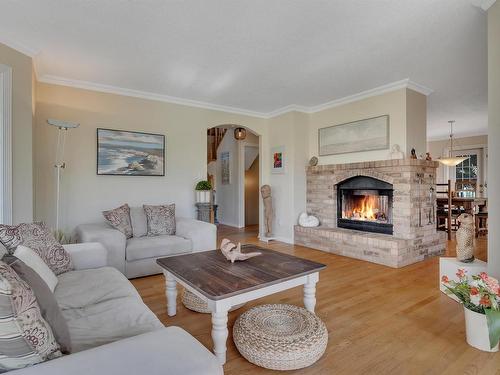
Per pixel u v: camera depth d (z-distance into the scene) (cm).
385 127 418
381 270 359
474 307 192
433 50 304
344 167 464
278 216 552
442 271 286
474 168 782
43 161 365
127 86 408
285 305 215
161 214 383
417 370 168
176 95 450
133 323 144
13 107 279
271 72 361
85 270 222
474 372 166
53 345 97
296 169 523
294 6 227
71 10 233
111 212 356
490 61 215
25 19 245
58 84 376
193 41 284
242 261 231
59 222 374
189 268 213
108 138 407
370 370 168
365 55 315
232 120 531
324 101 489
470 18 243
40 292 110
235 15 240
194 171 483
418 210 401
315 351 167
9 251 192
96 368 82
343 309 248
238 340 179
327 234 458
